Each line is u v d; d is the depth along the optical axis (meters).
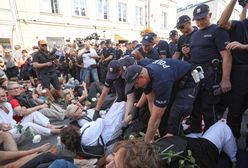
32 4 10.12
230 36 2.31
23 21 9.88
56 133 3.08
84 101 4.41
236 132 2.41
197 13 2.30
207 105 2.30
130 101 2.59
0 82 3.74
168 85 1.76
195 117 2.36
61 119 3.66
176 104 2.01
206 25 2.32
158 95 1.74
